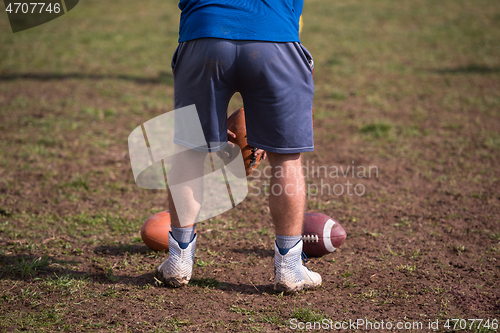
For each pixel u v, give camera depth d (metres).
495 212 13.10
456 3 65.12
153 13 58.75
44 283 9.15
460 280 9.42
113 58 37.25
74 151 18.59
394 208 13.63
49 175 15.95
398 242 11.40
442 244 11.21
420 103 26.30
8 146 18.70
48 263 10.03
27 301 8.50
